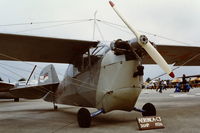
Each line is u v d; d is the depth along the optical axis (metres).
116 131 4.70
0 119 7.43
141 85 5.55
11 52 7.16
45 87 9.45
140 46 5.22
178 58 10.29
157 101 12.75
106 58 5.70
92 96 6.13
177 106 9.34
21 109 11.25
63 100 8.66
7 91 19.66
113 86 5.39
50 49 6.96
